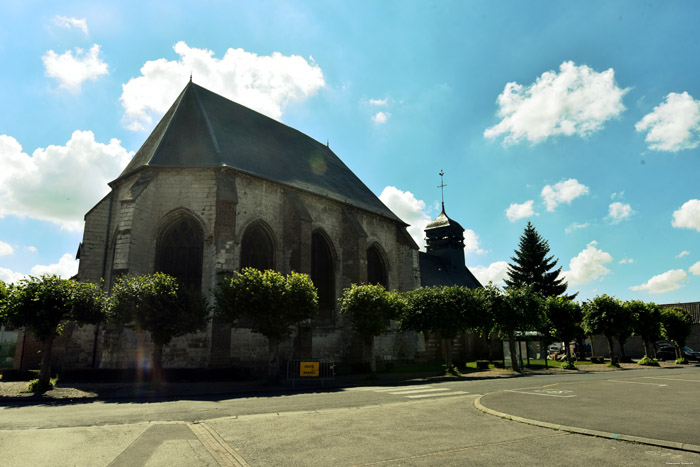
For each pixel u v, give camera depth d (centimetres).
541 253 6025
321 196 2966
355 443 755
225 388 1753
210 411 1122
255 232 2594
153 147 2683
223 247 2253
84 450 713
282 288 1986
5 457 672
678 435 773
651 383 1795
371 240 3422
